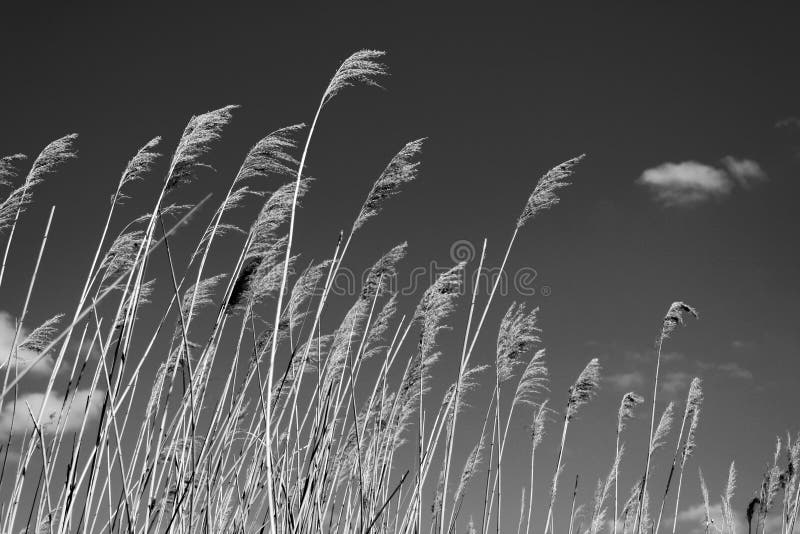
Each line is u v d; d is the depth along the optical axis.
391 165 4.02
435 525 4.12
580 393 4.69
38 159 3.94
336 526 4.12
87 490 3.67
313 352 4.15
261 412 3.95
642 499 4.73
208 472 3.87
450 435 4.02
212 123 3.89
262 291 4.05
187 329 3.94
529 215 4.11
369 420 4.31
